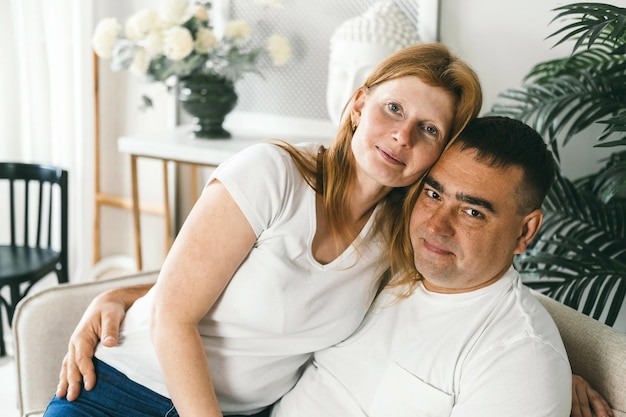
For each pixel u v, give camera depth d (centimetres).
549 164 115
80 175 291
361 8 238
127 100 299
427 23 226
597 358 120
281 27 256
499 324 114
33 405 144
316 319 124
